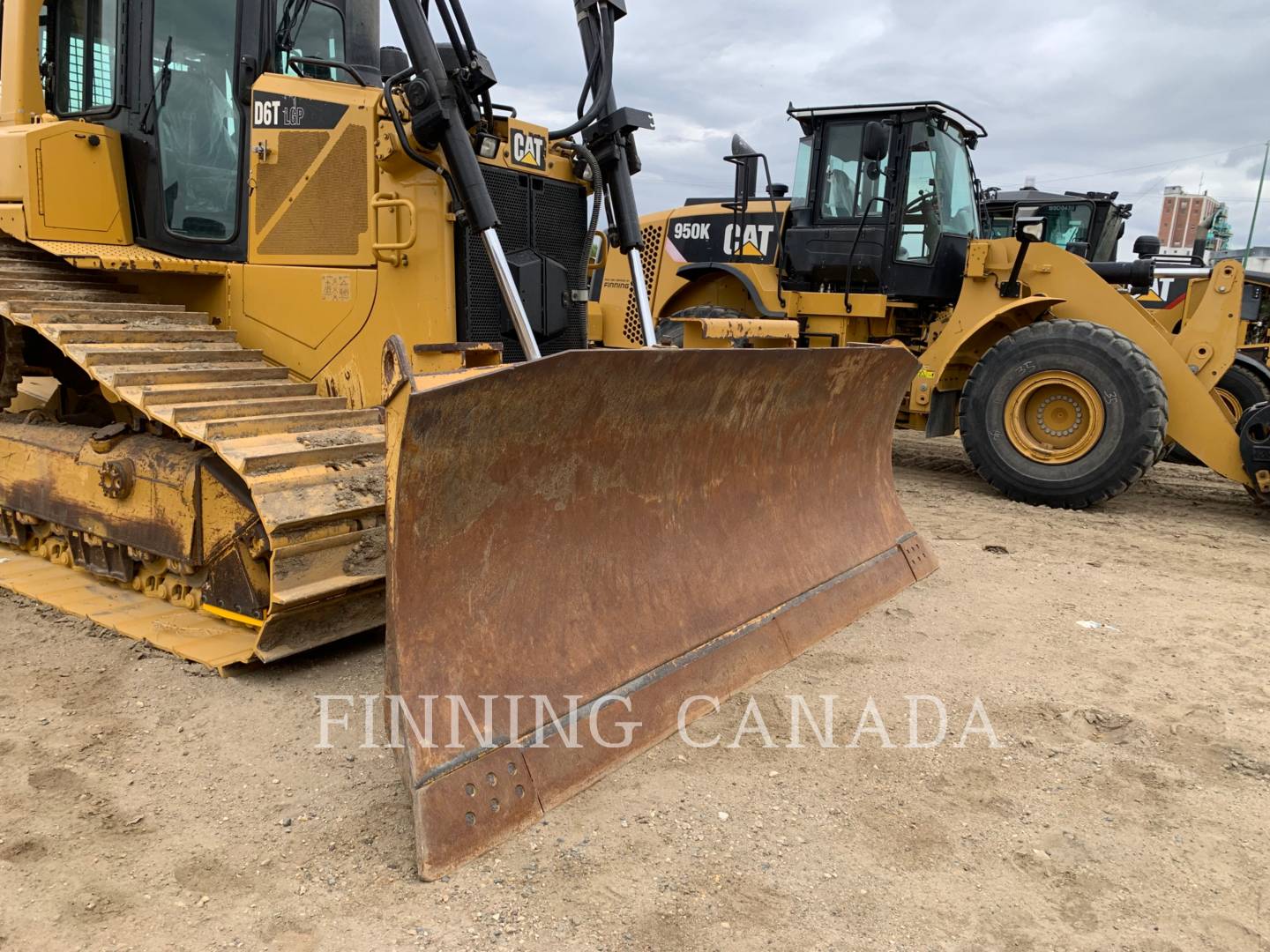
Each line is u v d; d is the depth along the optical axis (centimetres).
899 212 851
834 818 286
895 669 396
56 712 339
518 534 299
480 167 401
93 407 495
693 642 354
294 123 442
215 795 288
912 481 839
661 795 293
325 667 381
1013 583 528
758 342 820
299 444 365
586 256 499
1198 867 266
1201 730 351
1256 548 623
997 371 744
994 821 287
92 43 496
